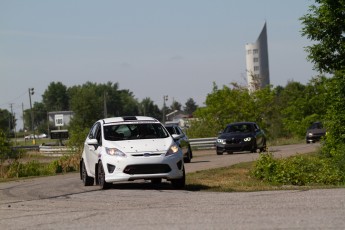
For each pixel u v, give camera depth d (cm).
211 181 2830
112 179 2291
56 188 2617
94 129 2673
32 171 4428
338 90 3388
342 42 3281
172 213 1552
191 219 1441
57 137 9256
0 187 2930
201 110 8606
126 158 2277
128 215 1548
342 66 3341
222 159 4647
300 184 2827
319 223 1316
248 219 1409
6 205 1927
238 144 5278
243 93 8681
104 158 2333
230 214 1496
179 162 2328
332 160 3312
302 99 9494
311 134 7244
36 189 2617
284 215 1445
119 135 2455
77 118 15712
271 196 1845
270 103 8956
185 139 4494
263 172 3009
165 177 2284
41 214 1647
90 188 2509
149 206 1719
